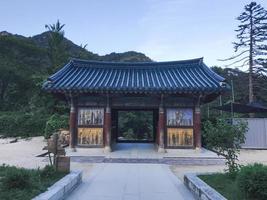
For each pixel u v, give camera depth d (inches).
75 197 308.7
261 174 251.9
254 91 1323.8
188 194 328.8
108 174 448.1
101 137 718.5
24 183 276.7
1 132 1153.4
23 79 1866.4
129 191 339.6
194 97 715.4
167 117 721.6
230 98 1457.9
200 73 797.9
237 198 261.6
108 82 724.0
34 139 1039.6
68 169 376.8
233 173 347.9
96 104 726.5
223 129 364.2
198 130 708.0
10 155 648.4
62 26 1378.0
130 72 837.2
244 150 808.3
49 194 261.9
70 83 705.0
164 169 497.4
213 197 255.9
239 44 1299.2
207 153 697.6
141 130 1331.2
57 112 1184.2
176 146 711.1
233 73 1556.3
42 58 2231.8
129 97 733.9
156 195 322.3
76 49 2054.6
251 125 862.5
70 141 713.6
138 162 573.9
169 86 689.0
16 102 1819.6
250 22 1282.0
